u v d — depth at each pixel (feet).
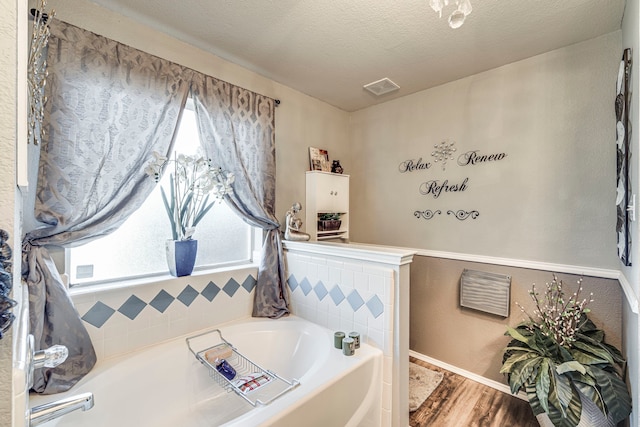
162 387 5.19
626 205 4.43
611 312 5.71
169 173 6.16
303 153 8.92
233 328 6.47
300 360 6.15
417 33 5.95
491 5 5.09
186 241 6.00
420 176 8.77
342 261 6.26
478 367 7.47
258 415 3.69
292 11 5.31
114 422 4.57
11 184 1.37
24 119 1.61
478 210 7.57
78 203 4.68
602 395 4.58
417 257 8.71
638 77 3.77
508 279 6.98
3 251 1.31
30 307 4.02
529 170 6.77
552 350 5.44
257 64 7.20
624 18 5.18
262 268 7.29
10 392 1.34
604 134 5.85
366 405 5.13
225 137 6.64
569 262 6.24
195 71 6.21
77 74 4.68
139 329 5.41
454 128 8.04
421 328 8.57
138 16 5.42
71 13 4.81
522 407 6.42
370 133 10.04
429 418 6.12
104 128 4.95
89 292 4.85
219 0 5.03
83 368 4.51
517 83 6.97
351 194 10.60
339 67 7.36
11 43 1.39
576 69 6.17
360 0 5.02
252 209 7.09
